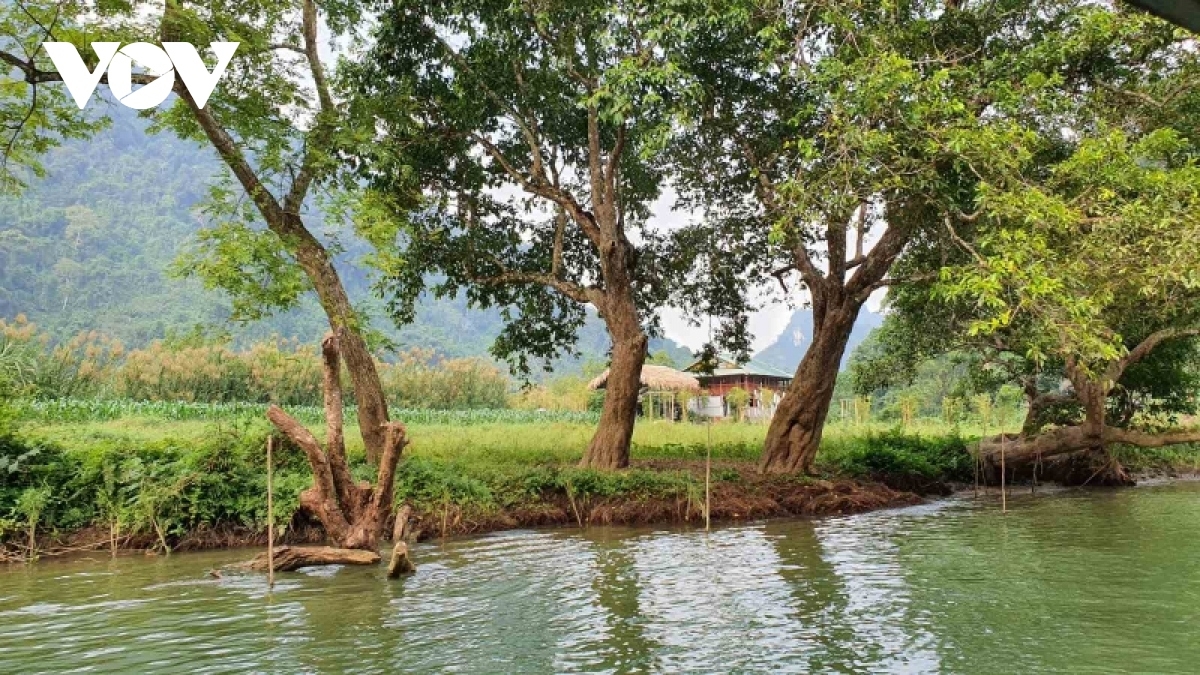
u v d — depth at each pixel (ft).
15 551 37.55
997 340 65.36
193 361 103.09
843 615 27.53
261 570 34.78
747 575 34.01
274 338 116.16
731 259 63.77
